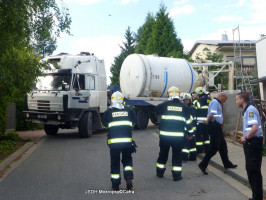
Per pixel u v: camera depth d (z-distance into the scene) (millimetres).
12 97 11492
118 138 5691
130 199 5219
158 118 16656
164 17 35094
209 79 19953
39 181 6414
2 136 11859
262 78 16516
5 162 8070
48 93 12586
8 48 8688
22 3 8180
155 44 34531
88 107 13148
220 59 27141
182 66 17469
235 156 8195
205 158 6812
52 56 13367
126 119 5773
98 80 14102
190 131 7227
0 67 8727
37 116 12625
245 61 28016
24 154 9445
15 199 5285
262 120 9531
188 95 7922
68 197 5363
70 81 12594
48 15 9508
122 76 16562
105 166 7750
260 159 4867
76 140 12414
